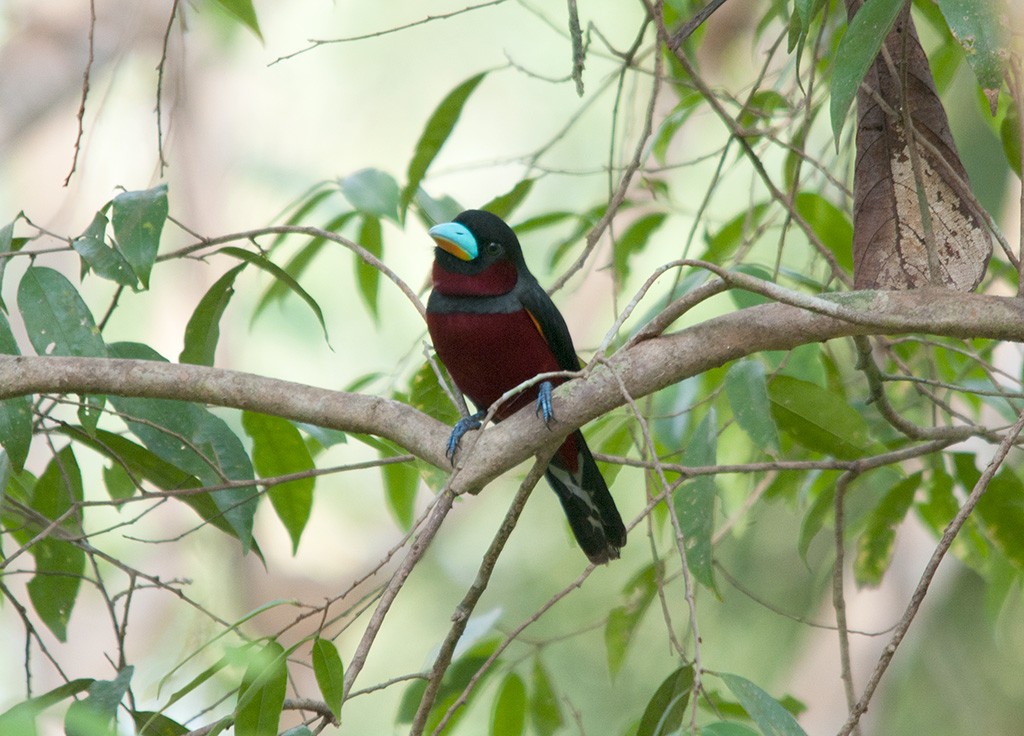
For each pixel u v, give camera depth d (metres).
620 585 16.50
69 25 16.19
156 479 7.86
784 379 8.15
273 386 6.79
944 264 6.70
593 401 6.31
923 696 14.44
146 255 6.54
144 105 16.44
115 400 7.44
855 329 6.19
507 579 17.08
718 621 14.96
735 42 15.82
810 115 8.88
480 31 19.70
